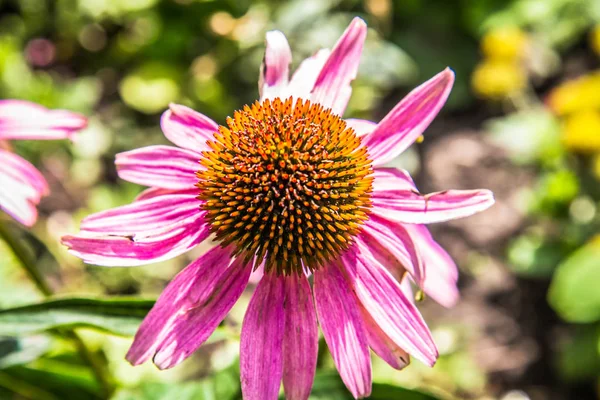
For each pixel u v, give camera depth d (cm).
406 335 24
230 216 25
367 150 26
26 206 28
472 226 54
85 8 65
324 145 25
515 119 57
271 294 24
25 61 65
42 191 28
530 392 46
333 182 25
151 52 64
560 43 65
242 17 61
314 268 25
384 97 63
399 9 67
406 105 26
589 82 53
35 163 56
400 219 25
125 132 59
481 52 66
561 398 46
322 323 24
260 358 24
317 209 25
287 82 26
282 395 28
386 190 25
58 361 35
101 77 64
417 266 24
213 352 44
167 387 29
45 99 57
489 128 61
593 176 52
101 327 26
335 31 57
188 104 60
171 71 62
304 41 56
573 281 45
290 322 24
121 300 26
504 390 46
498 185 57
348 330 24
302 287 24
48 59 65
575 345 47
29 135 29
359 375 24
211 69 61
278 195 25
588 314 44
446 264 26
